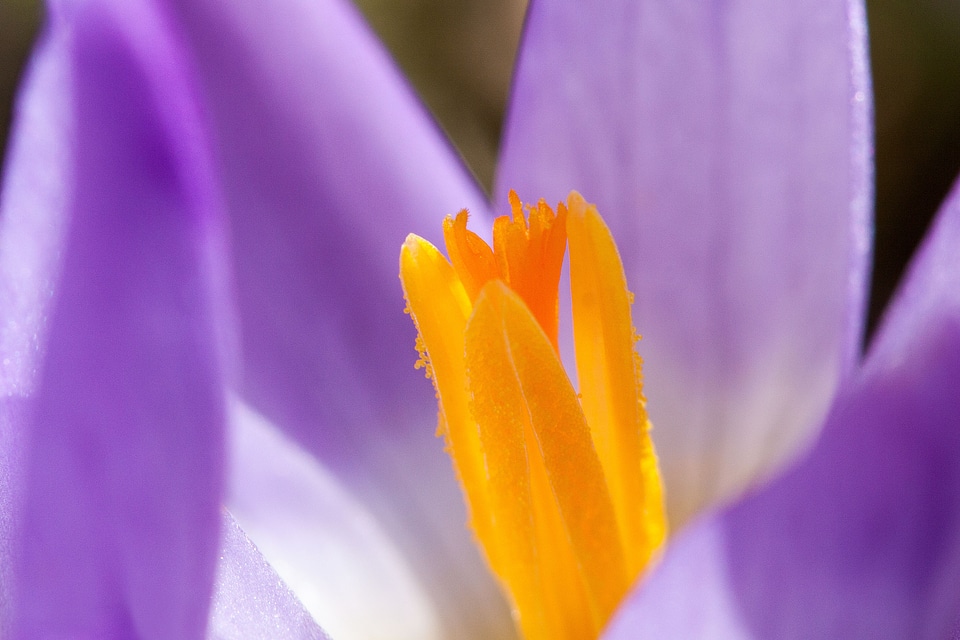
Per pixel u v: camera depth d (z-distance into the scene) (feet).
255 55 0.40
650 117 0.41
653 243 0.41
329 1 0.41
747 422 0.41
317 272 0.41
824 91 0.39
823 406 0.40
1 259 0.34
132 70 0.34
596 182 0.41
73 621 0.33
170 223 0.33
